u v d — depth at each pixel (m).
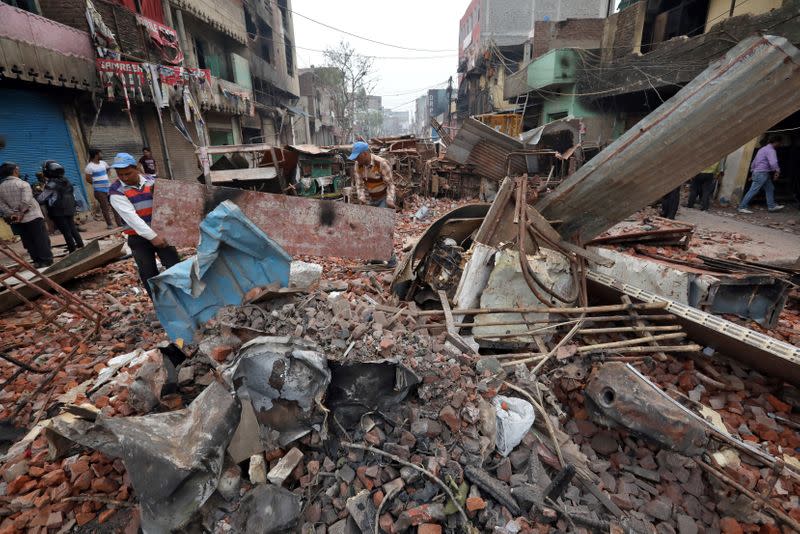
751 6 10.87
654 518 2.17
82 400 2.80
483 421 2.28
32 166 9.00
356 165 5.38
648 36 15.12
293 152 10.62
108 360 3.44
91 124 10.36
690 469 2.44
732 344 3.19
